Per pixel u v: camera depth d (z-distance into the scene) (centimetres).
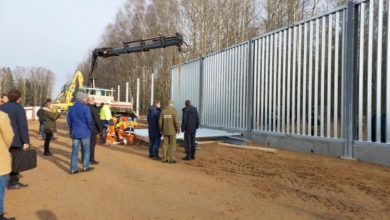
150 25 4162
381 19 934
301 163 998
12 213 556
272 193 673
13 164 640
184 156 1158
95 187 721
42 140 1662
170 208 578
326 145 1109
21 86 10088
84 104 870
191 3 3538
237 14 3384
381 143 938
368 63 970
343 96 1047
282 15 2795
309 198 638
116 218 531
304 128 1202
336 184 741
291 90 1265
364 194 662
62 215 546
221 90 1730
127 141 1502
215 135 1456
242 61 1568
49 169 921
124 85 4966
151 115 1109
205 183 757
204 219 525
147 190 696
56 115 1184
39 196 654
